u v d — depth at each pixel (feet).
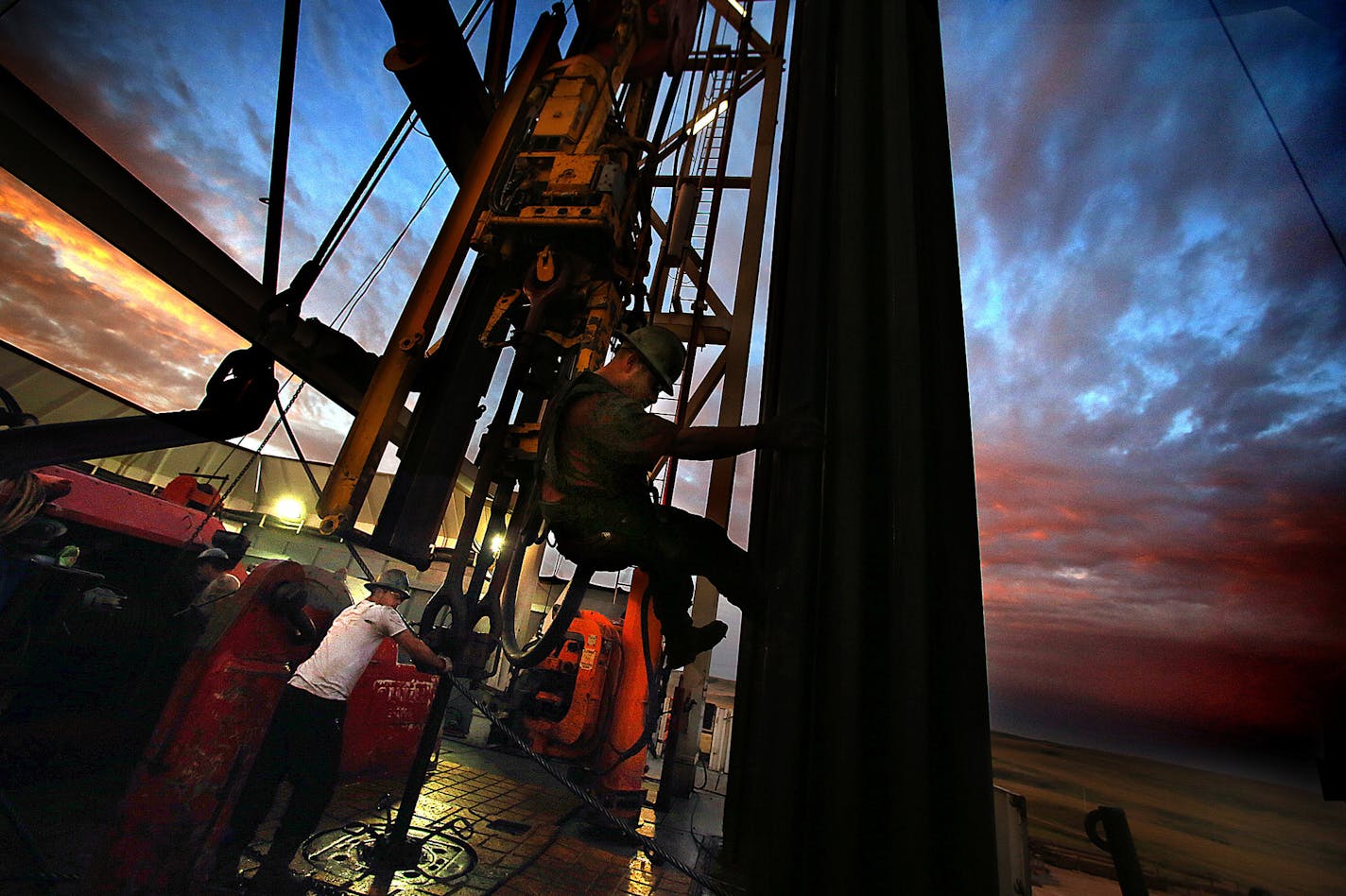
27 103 9.49
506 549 11.91
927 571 3.41
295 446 10.50
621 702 19.83
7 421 7.37
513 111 13.62
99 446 7.22
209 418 8.38
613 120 15.25
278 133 9.47
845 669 3.28
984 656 3.40
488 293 13.37
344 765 16.49
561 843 15.57
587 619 20.89
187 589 16.46
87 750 13.52
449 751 23.61
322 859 12.28
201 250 13.10
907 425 3.65
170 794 9.69
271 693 11.00
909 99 4.52
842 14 5.09
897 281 3.97
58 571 12.76
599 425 5.13
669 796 21.86
